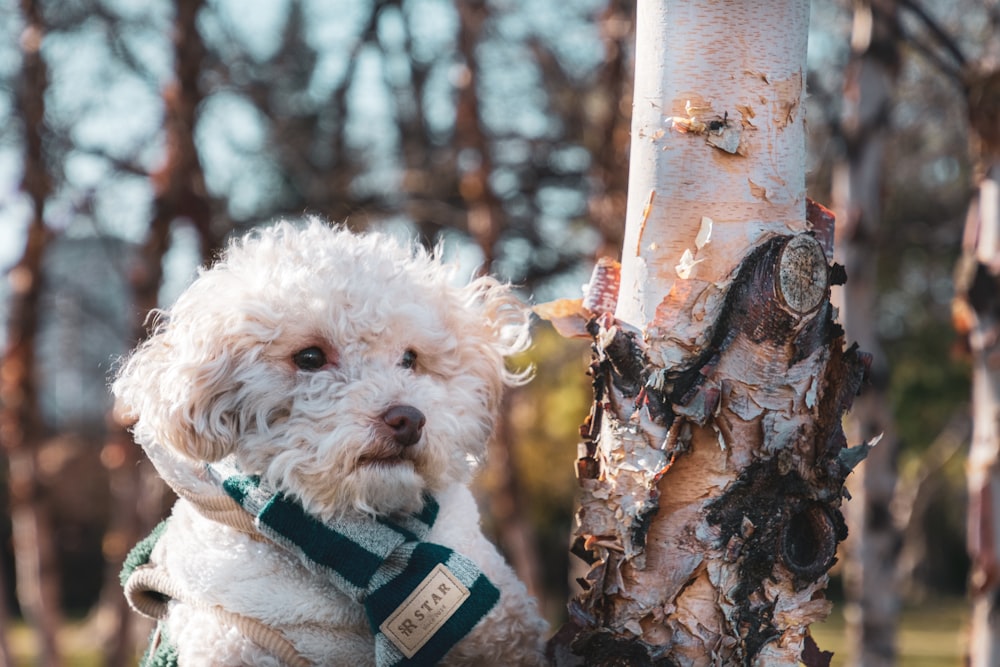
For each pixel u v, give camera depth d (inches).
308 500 76.1
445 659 77.2
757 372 67.4
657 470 68.6
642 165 71.2
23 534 288.4
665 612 68.6
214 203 262.5
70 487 692.7
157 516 237.3
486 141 239.6
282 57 299.9
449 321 86.9
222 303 79.5
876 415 203.5
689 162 69.2
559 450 470.6
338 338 79.7
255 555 76.9
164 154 235.5
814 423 68.3
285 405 79.0
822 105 284.2
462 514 84.6
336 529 76.2
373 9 258.4
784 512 67.9
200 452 78.5
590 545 72.1
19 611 696.4
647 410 68.9
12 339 272.1
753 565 67.8
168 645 78.7
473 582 75.4
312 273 80.4
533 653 80.0
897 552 205.2
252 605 74.9
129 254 319.6
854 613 209.2
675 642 68.3
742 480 67.6
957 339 137.3
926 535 895.7
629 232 72.4
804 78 71.1
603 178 217.9
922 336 447.5
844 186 196.2
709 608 68.1
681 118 69.2
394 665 74.3
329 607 76.1
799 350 67.5
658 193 70.1
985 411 131.8
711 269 68.4
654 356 68.8
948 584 911.7
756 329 67.2
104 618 330.3
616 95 215.3
